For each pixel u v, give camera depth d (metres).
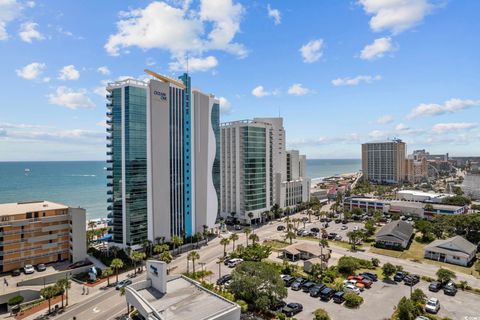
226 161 169.88
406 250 112.75
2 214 89.50
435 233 125.19
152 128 110.62
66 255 99.19
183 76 124.06
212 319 49.97
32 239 93.00
